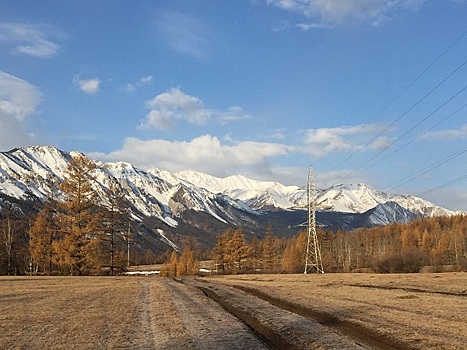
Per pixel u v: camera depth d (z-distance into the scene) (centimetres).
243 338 1616
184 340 1583
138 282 5112
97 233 6353
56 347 1481
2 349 1450
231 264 11138
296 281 5269
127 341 1584
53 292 3475
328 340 1534
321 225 9538
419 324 1753
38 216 6681
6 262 7844
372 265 9738
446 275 5619
